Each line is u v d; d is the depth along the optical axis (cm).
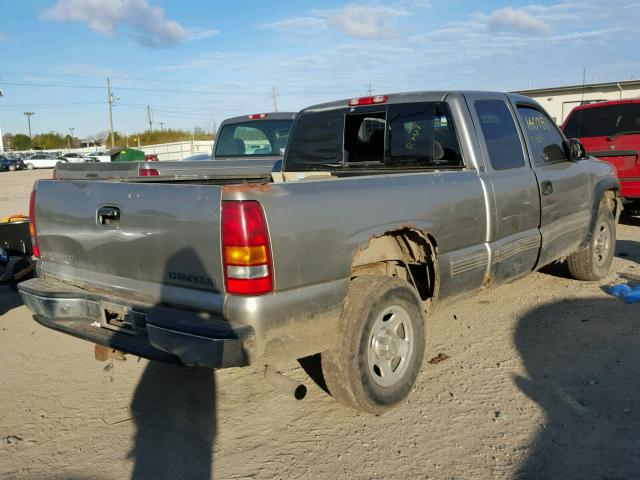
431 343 491
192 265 311
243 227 292
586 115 955
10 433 366
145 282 338
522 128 517
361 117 518
